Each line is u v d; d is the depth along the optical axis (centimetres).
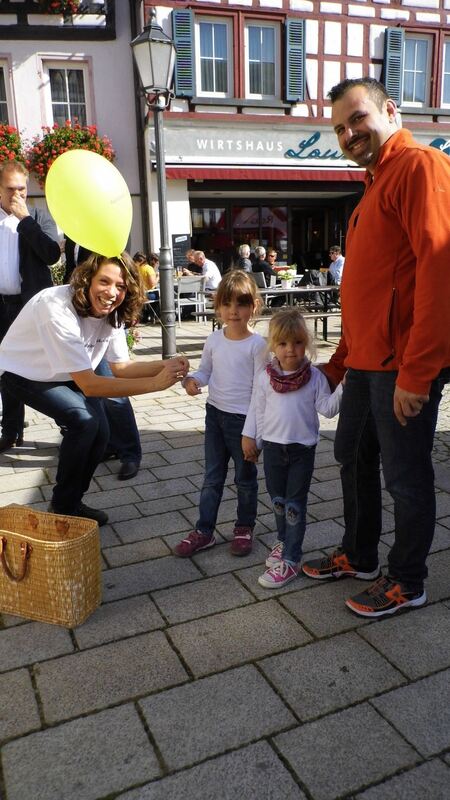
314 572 261
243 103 1311
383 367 215
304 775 162
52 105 1266
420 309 192
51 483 376
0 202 403
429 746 171
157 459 416
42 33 1217
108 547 292
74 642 221
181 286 1089
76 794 158
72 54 1243
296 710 185
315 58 1355
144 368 311
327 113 1380
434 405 215
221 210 1451
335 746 171
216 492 288
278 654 211
